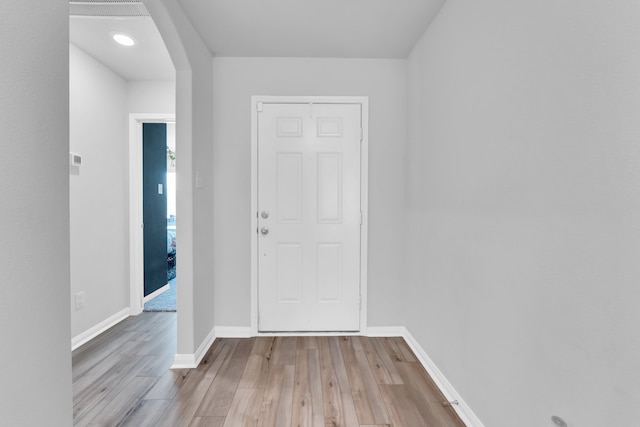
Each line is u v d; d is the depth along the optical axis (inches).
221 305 101.0
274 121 100.5
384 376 78.0
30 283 25.2
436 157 77.6
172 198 225.3
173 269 189.8
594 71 35.2
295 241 101.9
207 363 84.0
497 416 52.6
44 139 26.4
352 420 62.0
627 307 32.0
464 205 63.8
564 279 39.4
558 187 40.3
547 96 42.0
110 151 112.0
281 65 99.9
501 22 51.7
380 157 101.7
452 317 68.5
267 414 63.7
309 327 102.5
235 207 100.7
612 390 33.4
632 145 31.4
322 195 101.7
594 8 35.2
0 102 22.5
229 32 86.0
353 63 100.6
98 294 106.0
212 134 98.3
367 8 75.7
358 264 102.7
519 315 47.4
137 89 120.1
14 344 23.8
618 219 32.8
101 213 107.7
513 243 48.8
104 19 81.3
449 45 70.7
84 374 78.7
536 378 44.0
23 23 24.2
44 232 26.5
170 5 69.8
